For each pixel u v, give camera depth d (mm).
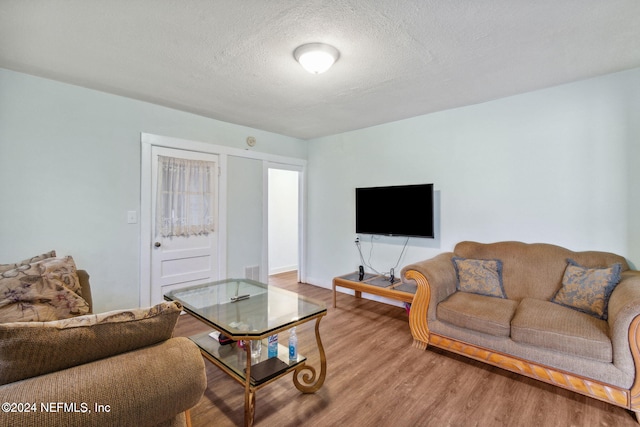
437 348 2551
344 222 4320
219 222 3732
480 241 3064
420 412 1749
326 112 3389
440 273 2576
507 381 2059
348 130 4199
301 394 1918
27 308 1516
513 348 2070
